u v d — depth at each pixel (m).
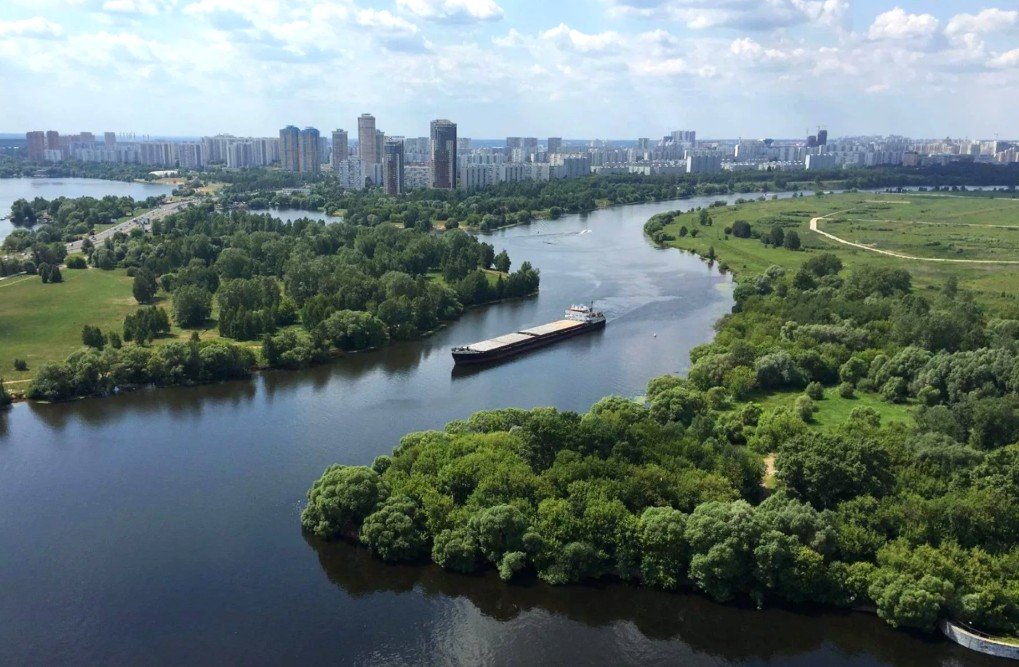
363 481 184.50
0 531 189.00
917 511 162.12
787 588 158.50
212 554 179.50
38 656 147.00
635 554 165.88
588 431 194.50
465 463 185.75
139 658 146.50
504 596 164.75
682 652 150.12
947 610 151.12
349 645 150.38
